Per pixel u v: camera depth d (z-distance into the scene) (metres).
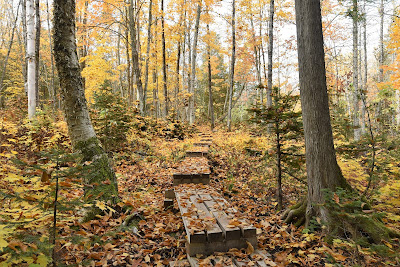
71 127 3.77
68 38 3.81
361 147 4.29
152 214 3.86
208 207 3.27
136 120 8.92
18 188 2.13
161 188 5.30
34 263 1.60
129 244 2.95
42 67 23.20
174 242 3.13
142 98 11.86
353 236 3.11
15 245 1.53
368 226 3.17
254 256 2.57
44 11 16.64
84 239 2.13
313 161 3.69
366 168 4.54
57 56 3.77
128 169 6.24
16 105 10.30
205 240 2.60
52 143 5.33
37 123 6.55
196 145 9.23
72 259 2.43
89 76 14.87
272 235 3.48
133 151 7.64
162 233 3.31
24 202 1.97
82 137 3.76
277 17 15.52
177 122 12.75
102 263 2.50
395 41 9.98
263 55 19.33
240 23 16.66
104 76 15.29
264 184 5.84
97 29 12.26
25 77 14.23
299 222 3.84
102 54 15.23
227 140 10.68
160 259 2.77
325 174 3.59
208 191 4.05
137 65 11.77
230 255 2.57
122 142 7.67
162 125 11.70
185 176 4.67
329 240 3.21
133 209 3.76
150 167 6.63
